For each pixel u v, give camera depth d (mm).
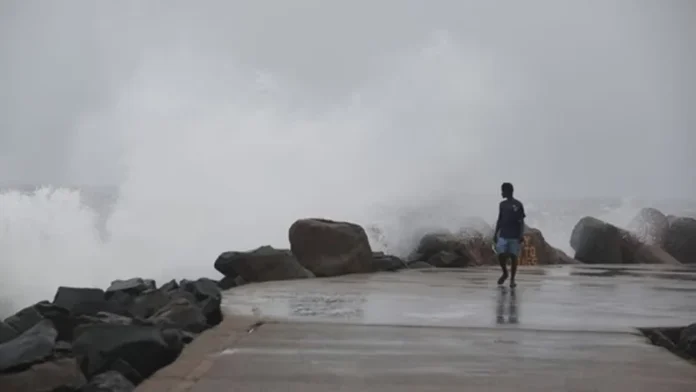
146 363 8297
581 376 7914
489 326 11227
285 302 14492
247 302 14461
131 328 8594
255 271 20172
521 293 16781
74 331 8812
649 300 15367
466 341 9945
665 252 32750
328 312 12859
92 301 12125
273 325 11172
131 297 13812
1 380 6793
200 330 11016
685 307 14055
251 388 7285
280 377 7742
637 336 10430
